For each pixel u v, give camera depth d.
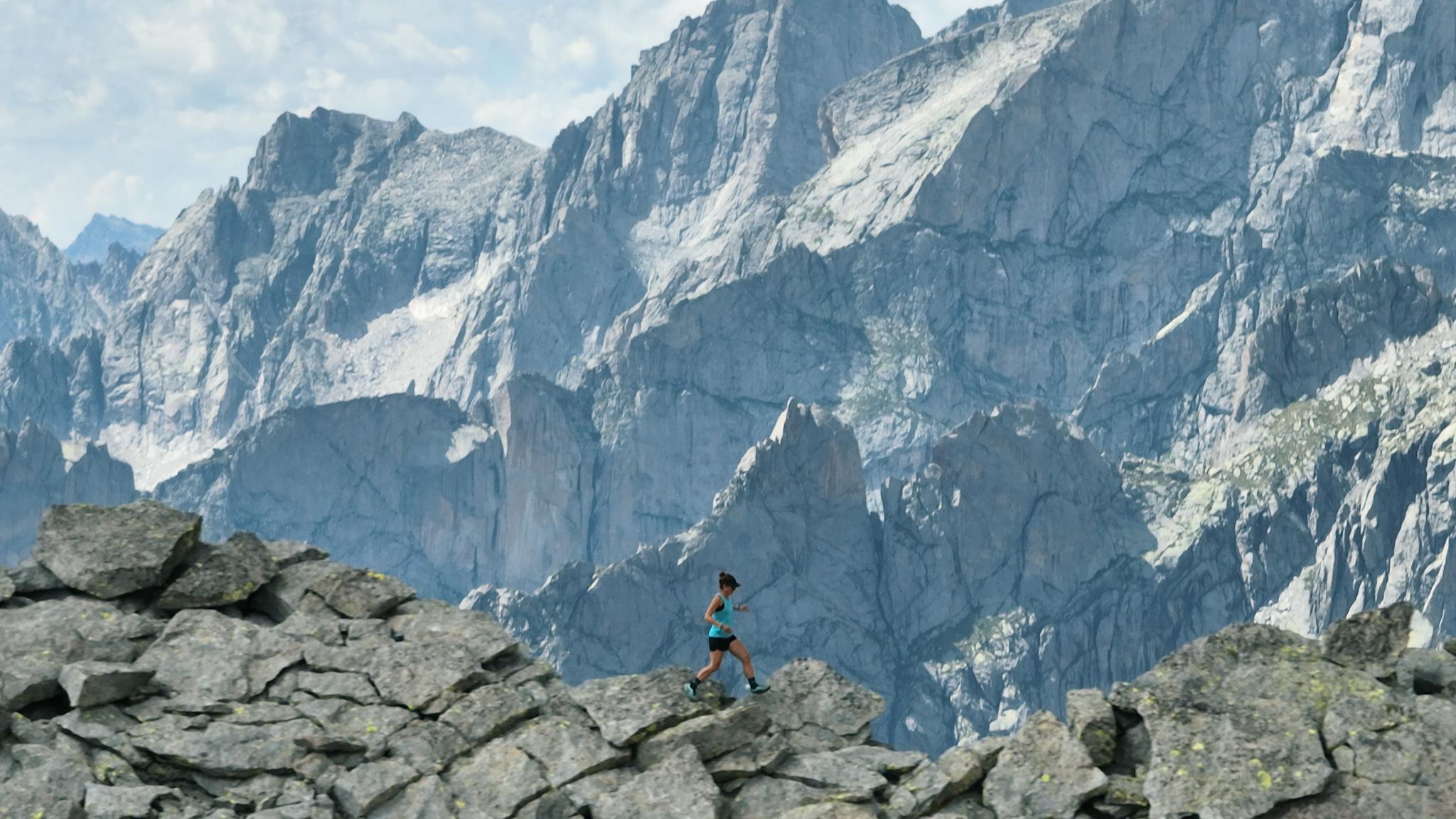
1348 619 14.20
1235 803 12.07
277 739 13.74
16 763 13.25
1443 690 13.36
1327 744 12.59
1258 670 13.61
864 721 14.62
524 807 13.08
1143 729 13.42
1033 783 12.90
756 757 13.85
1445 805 11.79
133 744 13.55
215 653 15.05
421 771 13.55
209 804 12.98
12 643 14.80
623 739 13.98
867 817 12.66
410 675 14.88
